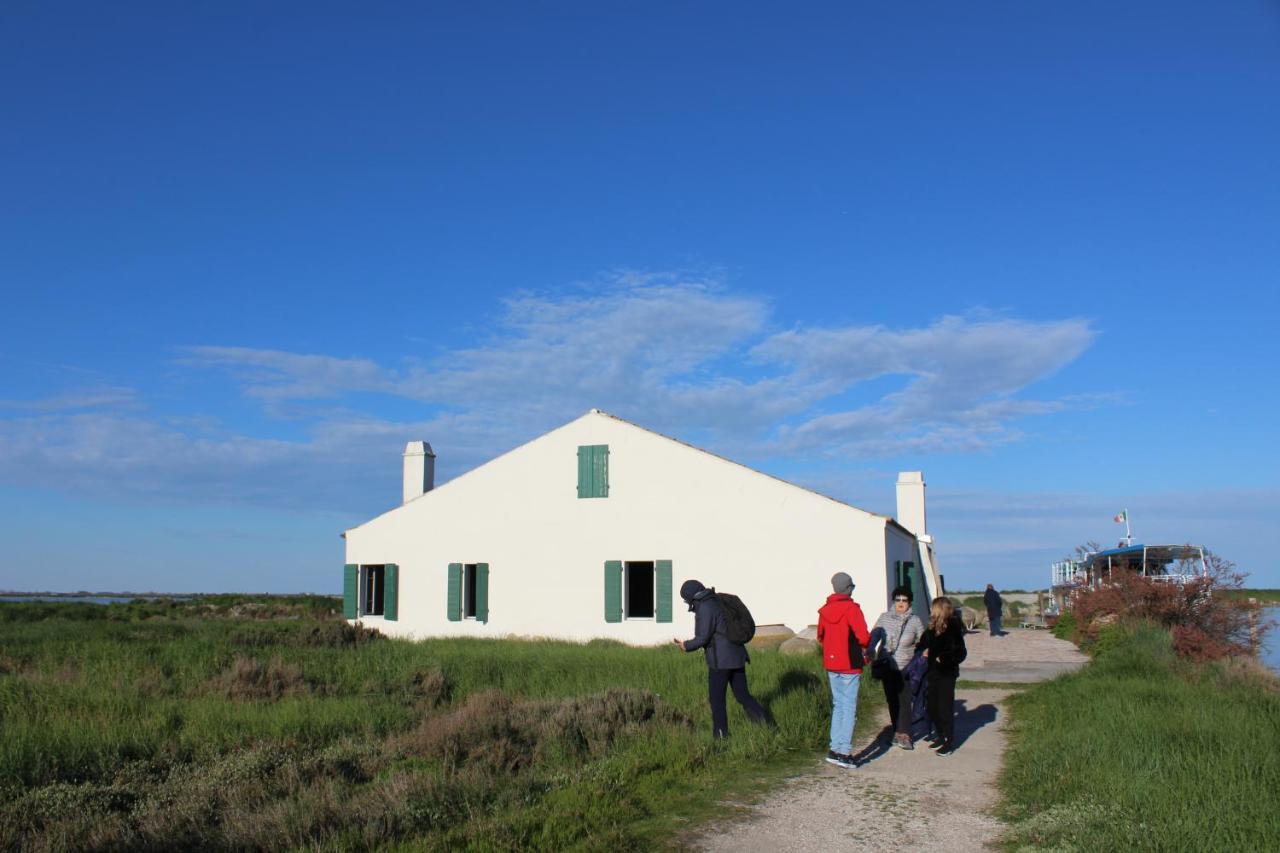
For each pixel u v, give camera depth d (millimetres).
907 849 6336
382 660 14883
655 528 22281
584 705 10195
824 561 20906
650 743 9234
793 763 8906
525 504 23438
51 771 7648
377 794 7148
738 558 21547
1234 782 6773
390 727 10148
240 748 8758
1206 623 21984
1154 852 5473
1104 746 8188
